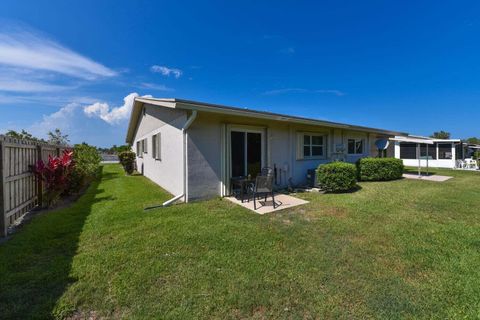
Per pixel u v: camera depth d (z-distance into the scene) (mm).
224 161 6715
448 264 2711
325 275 2496
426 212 4883
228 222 4285
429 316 1892
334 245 3262
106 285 2309
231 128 6871
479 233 3678
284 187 8195
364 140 12734
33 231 3812
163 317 1883
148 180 10508
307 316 1904
